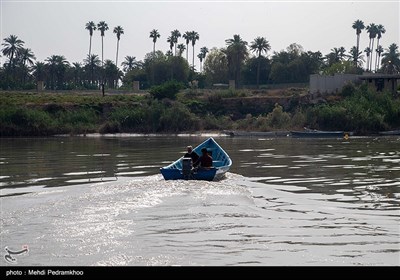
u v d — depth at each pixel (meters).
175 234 13.08
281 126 62.50
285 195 18.77
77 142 51.28
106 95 81.06
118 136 62.03
